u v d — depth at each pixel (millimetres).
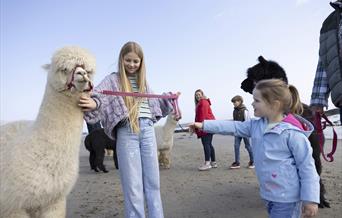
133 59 2982
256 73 3678
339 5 3361
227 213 4086
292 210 2406
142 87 3045
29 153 2408
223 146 11641
